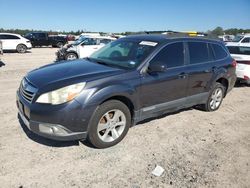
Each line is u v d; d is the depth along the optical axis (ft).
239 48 32.48
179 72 17.13
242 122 19.72
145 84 15.14
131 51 16.55
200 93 19.57
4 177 11.37
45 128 12.59
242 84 33.73
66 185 11.14
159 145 15.06
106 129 14.10
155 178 11.94
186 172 12.53
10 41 72.64
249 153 14.84
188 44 18.39
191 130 17.49
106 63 16.15
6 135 15.11
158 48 16.12
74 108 12.53
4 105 20.44
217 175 12.48
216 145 15.57
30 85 13.60
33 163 12.50
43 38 99.04
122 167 12.66
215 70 20.16
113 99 14.12
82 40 51.70
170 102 17.19
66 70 14.65
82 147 14.24
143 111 15.61
